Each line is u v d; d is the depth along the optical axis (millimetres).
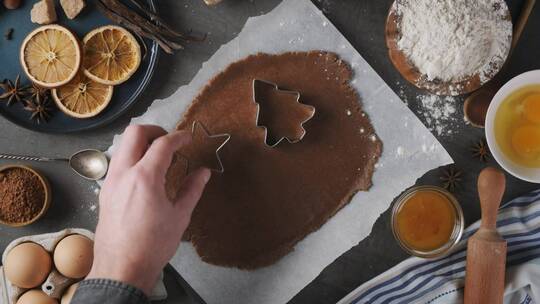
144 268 601
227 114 731
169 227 617
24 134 730
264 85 717
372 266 726
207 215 735
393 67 720
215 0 697
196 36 723
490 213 672
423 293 712
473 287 671
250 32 719
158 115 729
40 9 704
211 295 732
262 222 734
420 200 711
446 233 712
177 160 706
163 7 718
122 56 715
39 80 710
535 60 713
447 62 687
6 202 703
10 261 683
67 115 721
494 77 718
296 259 730
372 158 725
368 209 725
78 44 700
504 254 665
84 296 577
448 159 713
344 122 728
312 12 714
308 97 729
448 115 718
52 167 729
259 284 731
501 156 675
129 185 601
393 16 695
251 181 735
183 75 727
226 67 726
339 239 727
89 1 715
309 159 732
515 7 705
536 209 707
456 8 681
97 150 717
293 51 724
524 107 682
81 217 730
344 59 721
